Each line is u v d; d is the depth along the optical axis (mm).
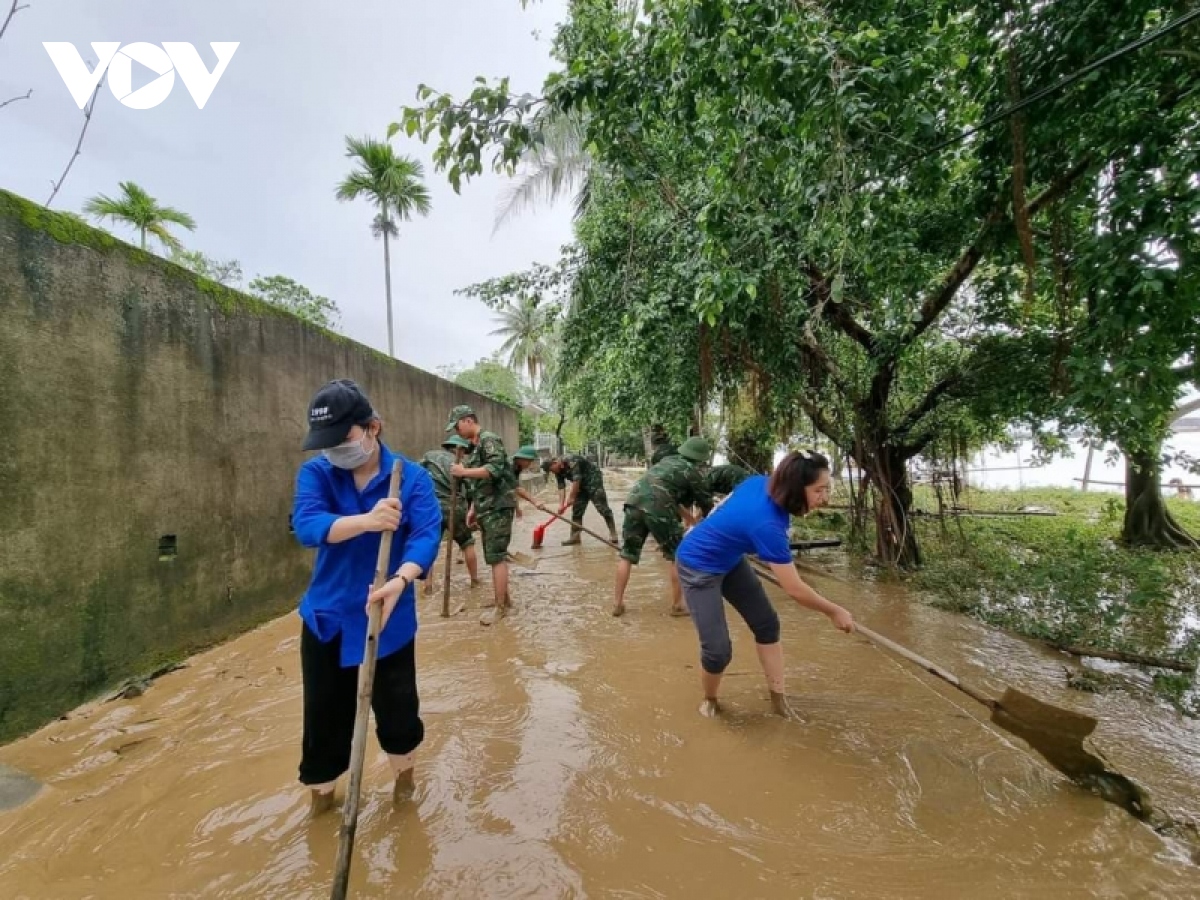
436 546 2207
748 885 1984
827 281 5805
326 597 2145
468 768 2684
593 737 2984
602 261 7266
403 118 3430
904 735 3004
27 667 3029
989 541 8531
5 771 2592
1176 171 2961
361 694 1881
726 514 3068
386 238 20562
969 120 4422
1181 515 11484
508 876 2014
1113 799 2430
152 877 2020
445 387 11266
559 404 13852
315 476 2168
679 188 5578
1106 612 4613
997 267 5770
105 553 3500
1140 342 3221
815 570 6684
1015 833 2244
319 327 6305
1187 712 3268
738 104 3264
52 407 3193
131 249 3771
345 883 1715
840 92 2750
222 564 4535
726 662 3170
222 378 4609
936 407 7082
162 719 3205
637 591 6043
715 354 6395
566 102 3516
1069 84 3551
